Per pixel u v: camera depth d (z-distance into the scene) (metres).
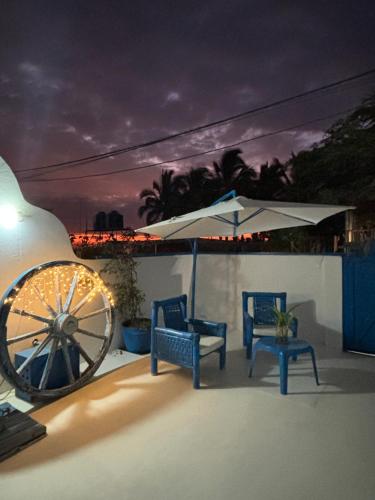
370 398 3.42
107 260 4.74
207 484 2.20
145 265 5.46
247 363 4.43
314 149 10.90
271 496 2.09
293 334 4.45
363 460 2.42
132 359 4.50
